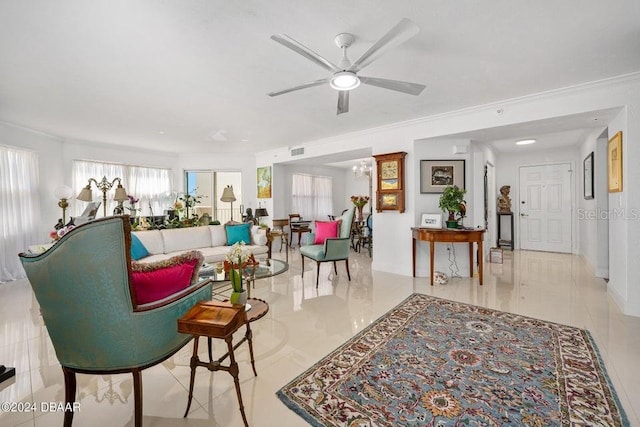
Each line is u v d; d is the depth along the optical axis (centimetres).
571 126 372
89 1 170
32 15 183
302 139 560
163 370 203
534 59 250
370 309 312
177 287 173
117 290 135
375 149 487
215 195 730
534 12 188
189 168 713
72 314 135
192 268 183
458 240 387
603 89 299
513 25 202
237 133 508
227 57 240
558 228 630
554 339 237
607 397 167
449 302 329
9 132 429
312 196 832
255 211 666
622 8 184
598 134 408
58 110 372
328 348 229
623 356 209
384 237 483
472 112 384
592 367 197
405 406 163
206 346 236
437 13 188
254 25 198
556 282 405
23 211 451
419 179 444
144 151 650
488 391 175
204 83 292
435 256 448
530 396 169
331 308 316
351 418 154
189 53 233
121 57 239
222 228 498
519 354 216
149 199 657
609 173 341
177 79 282
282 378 191
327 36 213
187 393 178
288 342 239
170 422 153
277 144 610
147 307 143
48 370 203
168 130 480
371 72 273
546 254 611
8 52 229
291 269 509
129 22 192
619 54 242
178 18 189
